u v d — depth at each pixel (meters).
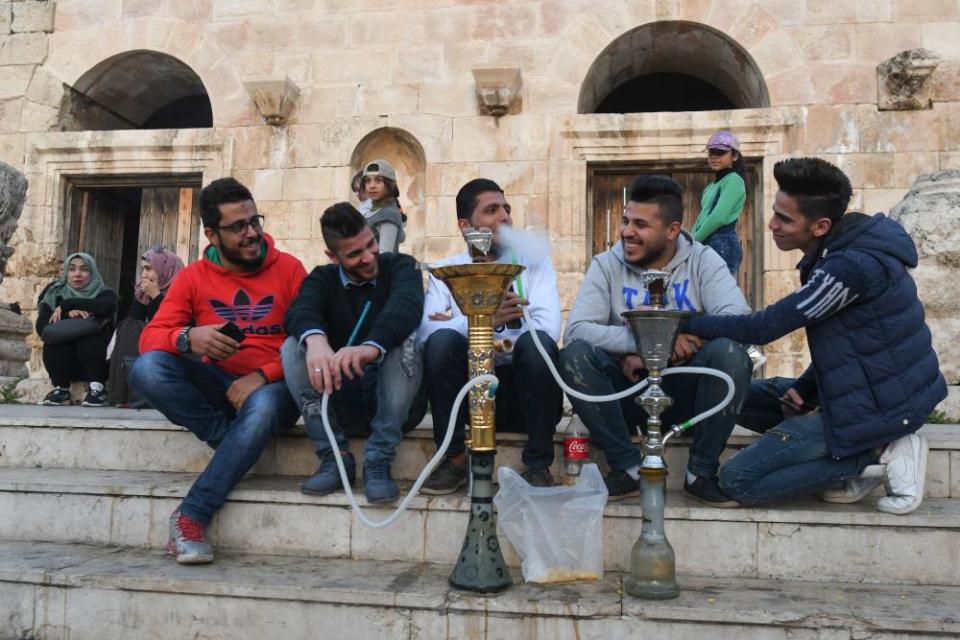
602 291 2.88
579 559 2.37
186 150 8.38
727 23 7.62
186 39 8.45
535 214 7.69
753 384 3.05
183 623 2.29
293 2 8.27
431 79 7.98
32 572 2.38
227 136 8.23
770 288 7.30
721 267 2.80
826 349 2.48
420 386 2.78
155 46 8.53
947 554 2.36
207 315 3.04
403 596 2.19
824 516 2.41
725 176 4.43
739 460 2.52
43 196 8.62
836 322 2.47
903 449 2.42
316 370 2.51
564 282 7.60
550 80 7.82
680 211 2.77
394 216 4.43
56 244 8.62
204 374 2.97
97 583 2.33
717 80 8.79
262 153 8.16
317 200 8.02
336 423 2.79
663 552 2.21
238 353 3.01
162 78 9.40
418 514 2.56
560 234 7.65
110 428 3.24
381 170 4.50
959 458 2.83
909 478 2.40
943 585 2.35
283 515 2.64
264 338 3.06
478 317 2.27
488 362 2.27
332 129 8.05
